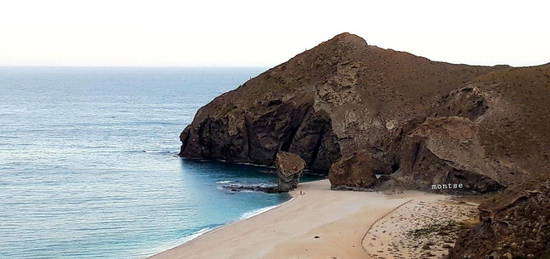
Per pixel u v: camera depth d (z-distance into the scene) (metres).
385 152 84.94
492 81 80.81
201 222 61.12
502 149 69.25
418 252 43.91
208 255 46.97
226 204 69.19
